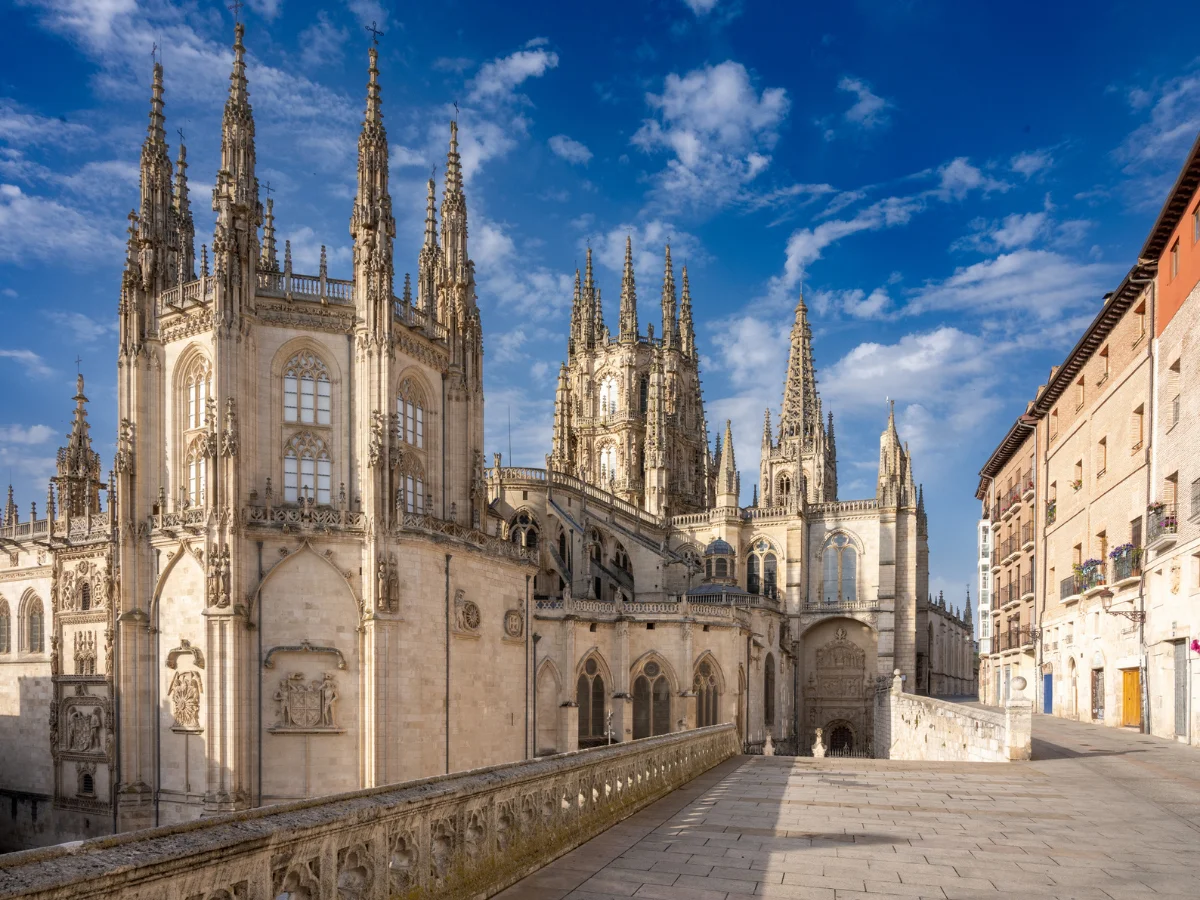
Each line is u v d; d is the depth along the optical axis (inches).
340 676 2052.2
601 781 833.5
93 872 315.6
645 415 5221.5
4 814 2738.7
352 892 460.1
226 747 1964.8
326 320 2207.2
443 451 2485.2
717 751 1416.1
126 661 2143.2
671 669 3120.1
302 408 2187.5
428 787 542.6
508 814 634.8
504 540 2615.7
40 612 2815.0
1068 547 2431.1
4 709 2829.7
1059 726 2003.0
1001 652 3174.2
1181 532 1611.7
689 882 615.8
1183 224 1638.8
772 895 582.2
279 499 2135.8
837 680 4234.7
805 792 1057.5
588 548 3831.2
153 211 2316.7
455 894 542.0
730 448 4517.7
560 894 585.0
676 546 4564.5
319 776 2009.1
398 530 2113.7
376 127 2289.6
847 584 4279.0
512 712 2541.8
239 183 2153.1
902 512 4234.7
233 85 2193.7
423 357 2413.9
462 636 2303.2
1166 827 824.9
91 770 2529.5
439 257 2637.8
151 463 2240.4
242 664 2004.2
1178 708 1643.7
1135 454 1893.5
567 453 4960.6
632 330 5251.0
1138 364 1878.7
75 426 3144.7
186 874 355.9
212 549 2014.0
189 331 2197.3
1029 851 717.3
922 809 927.0
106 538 2561.5
